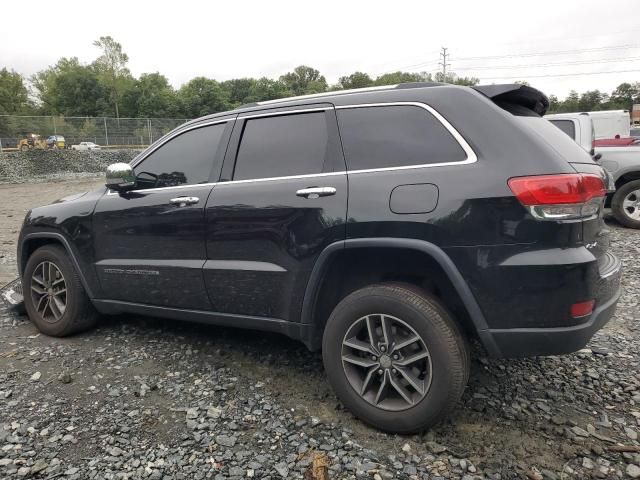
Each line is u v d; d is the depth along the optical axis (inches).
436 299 104.3
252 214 121.8
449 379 99.1
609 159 327.3
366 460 98.3
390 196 103.9
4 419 114.0
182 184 139.3
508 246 94.4
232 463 98.1
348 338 110.3
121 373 136.9
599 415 113.2
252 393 125.0
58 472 95.6
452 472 94.4
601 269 102.3
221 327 169.6
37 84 3314.5
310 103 123.7
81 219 154.4
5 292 190.1
